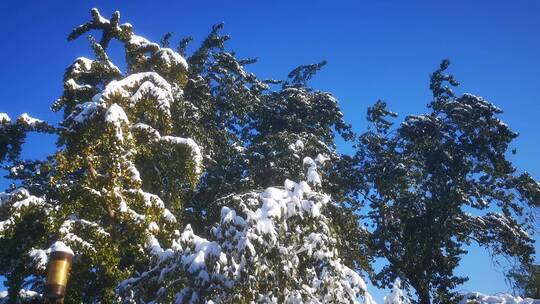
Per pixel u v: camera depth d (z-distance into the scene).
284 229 10.93
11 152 15.35
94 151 13.62
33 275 13.99
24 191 14.17
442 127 29.80
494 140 28.88
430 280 27.80
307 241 11.34
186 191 18.72
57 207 14.10
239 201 11.48
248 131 25.97
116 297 12.32
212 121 22.02
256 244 10.41
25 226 14.13
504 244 27.94
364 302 11.49
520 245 27.53
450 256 28.28
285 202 11.23
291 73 27.66
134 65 16.48
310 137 22.42
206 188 20.53
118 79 16.30
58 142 14.55
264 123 25.67
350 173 27.83
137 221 13.59
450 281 27.61
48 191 15.32
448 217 28.08
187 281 11.16
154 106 14.60
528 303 16.44
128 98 14.07
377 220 28.69
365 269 17.33
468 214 28.64
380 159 28.95
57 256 6.39
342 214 17.41
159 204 14.16
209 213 18.17
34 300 13.40
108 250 13.09
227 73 22.64
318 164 13.02
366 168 28.72
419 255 27.75
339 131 27.47
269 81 26.72
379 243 27.84
